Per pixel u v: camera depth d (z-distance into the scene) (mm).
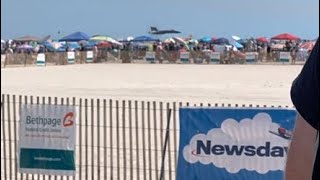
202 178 25234
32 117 27750
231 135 24859
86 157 30156
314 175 7066
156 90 94375
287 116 24375
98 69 179750
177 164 25500
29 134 27859
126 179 30047
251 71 162875
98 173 29641
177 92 90500
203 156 25156
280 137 24469
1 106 32281
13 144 33156
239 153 24859
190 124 25188
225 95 85125
